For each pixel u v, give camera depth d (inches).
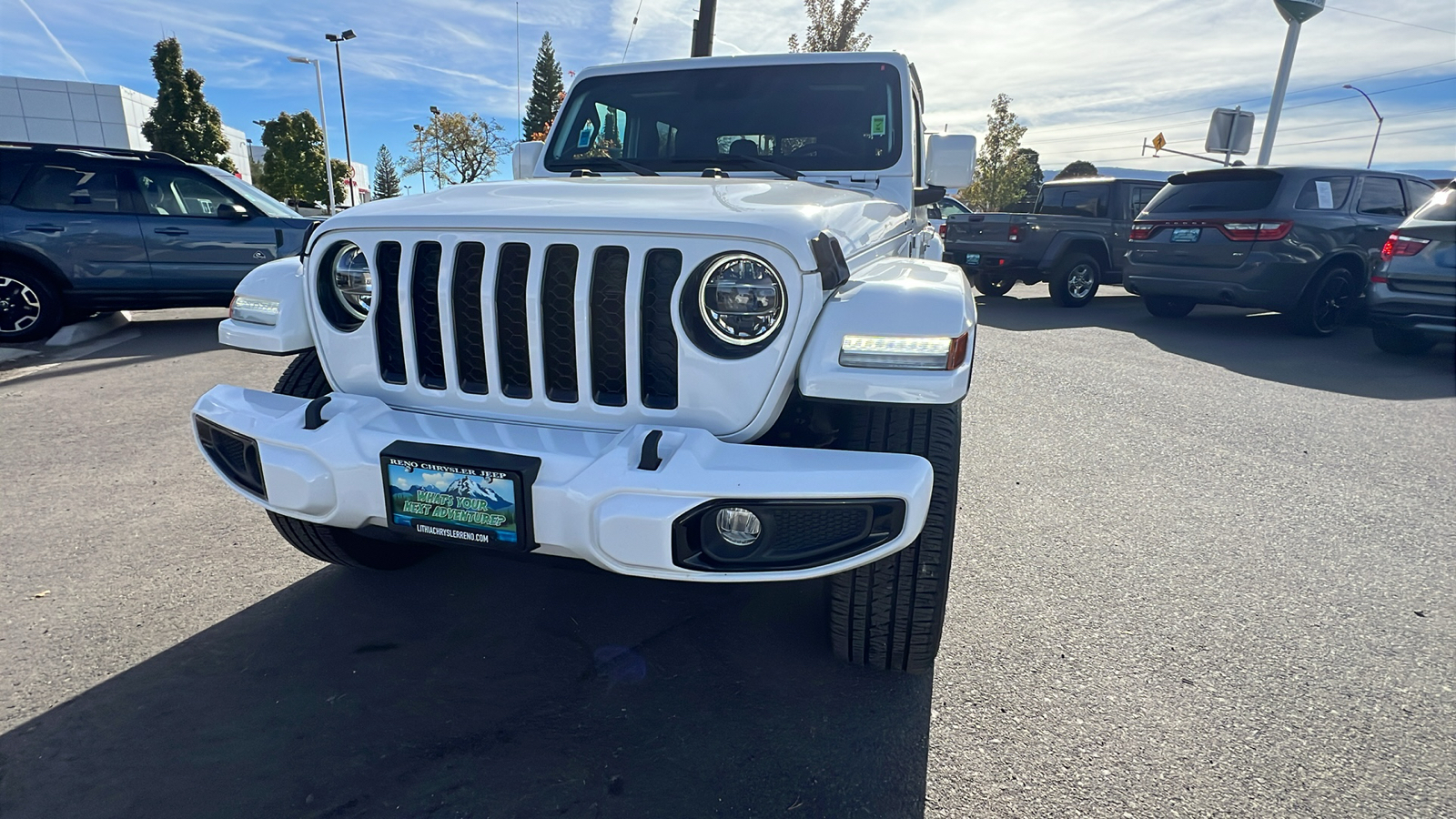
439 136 1674.5
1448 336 258.8
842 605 83.0
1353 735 81.5
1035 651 96.0
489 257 75.0
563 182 96.0
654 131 138.2
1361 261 322.0
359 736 78.3
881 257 95.8
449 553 119.8
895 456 68.5
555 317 75.5
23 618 98.2
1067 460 168.9
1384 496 150.3
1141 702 86.4
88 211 280.8
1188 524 135.7
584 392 74.9
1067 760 77.0
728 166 128.4
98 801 69.1
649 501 66.2
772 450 69.3
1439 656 96.6
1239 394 228.7
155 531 124.5
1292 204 307.6
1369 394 229.8
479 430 75.5
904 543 67.1
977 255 438.3
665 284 73.2
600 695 85.9
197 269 298.0
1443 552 126.0
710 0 512.4
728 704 84.7
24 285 273.6
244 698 83.8
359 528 78.4
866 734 80.1
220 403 82.5
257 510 133.6
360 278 82.4
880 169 128.5
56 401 201.6
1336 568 120.1
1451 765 77.4
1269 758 77.8
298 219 319.0
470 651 94.0
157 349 275.3
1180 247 335.9
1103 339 320.8
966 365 71.8
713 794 71.9
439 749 76.8
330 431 75.3
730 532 68.5
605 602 106.1
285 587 107.7
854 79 134.5
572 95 145.5
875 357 69.8
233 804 69.0
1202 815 70.3
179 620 98.7
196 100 1638.8
